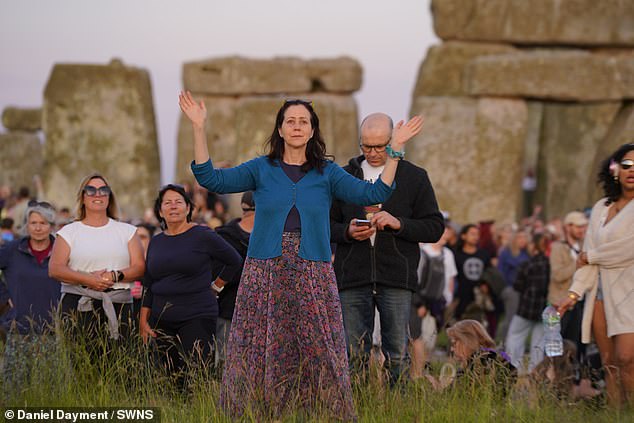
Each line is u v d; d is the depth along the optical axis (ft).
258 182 22.47
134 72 75.10
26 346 25.70
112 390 24.52
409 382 25.12
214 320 27.89
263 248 22.30
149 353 26.86
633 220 26.02
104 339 26.04
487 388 24.29
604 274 26.58
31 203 28.53
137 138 74.95
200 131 21.84
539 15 63.57
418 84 67.36
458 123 64.08
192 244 27.66
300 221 22.25
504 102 61.31
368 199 22.16
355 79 79.87
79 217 27.48
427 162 64.08
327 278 22.45
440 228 25.96
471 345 27.53
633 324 25.91
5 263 28.30
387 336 25.98
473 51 65.51
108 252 26.94
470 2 65.00
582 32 63.00
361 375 24.45
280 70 82.02
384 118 25.89
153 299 27.89
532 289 38.55
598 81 59.11
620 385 25.35
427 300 41.04
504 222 62.39
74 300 26.66
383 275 25.68
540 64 59.57
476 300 45.78
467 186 62.90
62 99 74.69
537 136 99.91
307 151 22.54
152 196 75.10
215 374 25.81
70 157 74.90
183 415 23.30
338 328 22.48
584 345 34.04
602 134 88.17
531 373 26.05
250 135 74.08
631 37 62.90
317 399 22.18
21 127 107.65
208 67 84.74
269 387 22.08
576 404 24.67
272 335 22.15
